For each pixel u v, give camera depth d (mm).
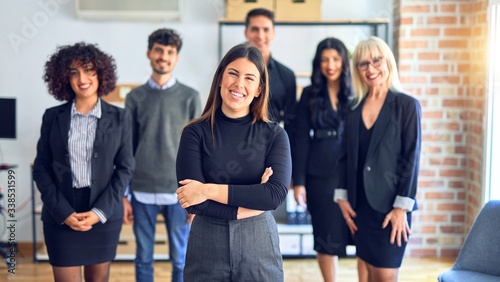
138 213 3957
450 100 4992
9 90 5215
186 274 2643
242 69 2547
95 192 3254
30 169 5270
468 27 4934
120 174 3330
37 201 5273
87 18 5199
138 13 5121
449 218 5078
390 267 3305
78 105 3297
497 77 4504
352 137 3371
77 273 3289
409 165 3225
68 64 3203
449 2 4926
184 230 4023
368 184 3279
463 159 5035
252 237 2566
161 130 3926
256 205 2518
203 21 5250
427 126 5016
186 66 5285
